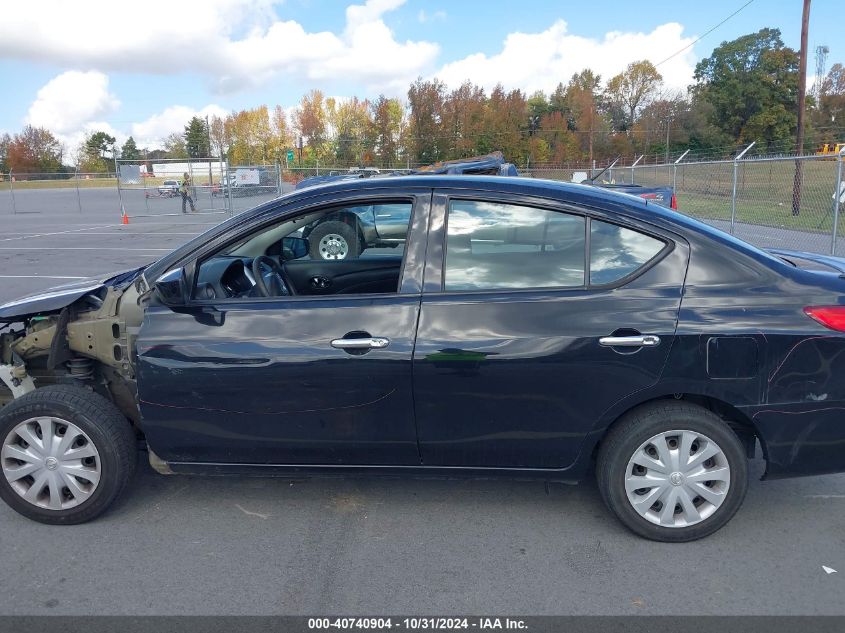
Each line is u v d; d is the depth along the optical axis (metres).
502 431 3.22
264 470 3.42
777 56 61.84
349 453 3.32
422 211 3.31
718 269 3.17
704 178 22.55
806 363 3.09
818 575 3.04
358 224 5.68
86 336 3.56
